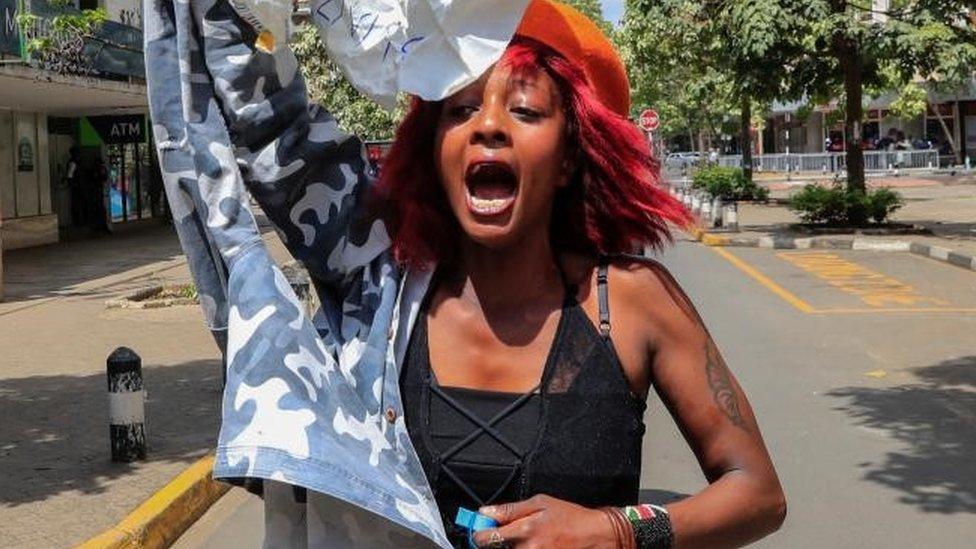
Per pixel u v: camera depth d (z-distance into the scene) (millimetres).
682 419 1882
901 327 11406
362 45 1887
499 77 1819
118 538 5082
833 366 9422
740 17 20062
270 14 1872
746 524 1800
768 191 35656
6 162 23422
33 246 24016
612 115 1907
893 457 6648
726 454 1841
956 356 9797
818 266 17250
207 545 5527
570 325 1839
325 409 1708
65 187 27625
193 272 1926
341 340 1945
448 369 1859
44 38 15266
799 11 19812
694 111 52250
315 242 1980
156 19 1944
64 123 27406
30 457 6578
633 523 1712
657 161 2018
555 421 1787
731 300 13516
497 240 1808
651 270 1889
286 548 1861
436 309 1909
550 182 1842
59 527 5281
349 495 1632
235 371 1715
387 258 1967
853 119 22703
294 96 1948
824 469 6418
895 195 23109
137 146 30344
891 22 19922
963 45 19984
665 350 1862
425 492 1771
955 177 46531
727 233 22344
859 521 5523
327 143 1966
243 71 1892
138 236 26719
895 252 19344
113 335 11461
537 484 1767
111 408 6473
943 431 7234
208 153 1875
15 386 8766
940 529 5395
